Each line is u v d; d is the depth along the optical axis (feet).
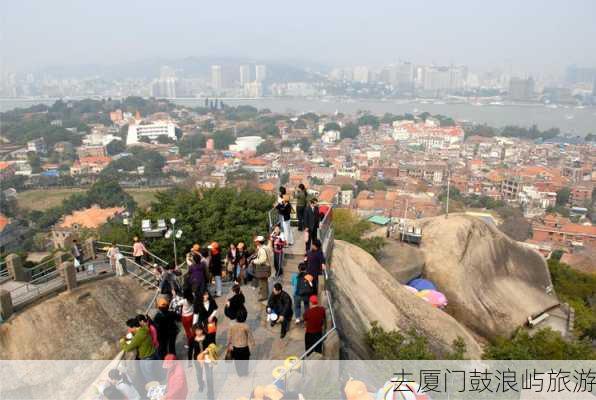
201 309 48.06
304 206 68.90
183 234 102.37
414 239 120.26
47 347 63.36
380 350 55.62
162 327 45.55
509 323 108.06
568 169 570.87
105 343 68.49
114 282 78.79
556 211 429.38
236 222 109.81
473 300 109.40
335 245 93.86
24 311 65.57
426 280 110.32
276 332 51.85
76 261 80.12
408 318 81.92
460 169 586.86
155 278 83.35
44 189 509.76
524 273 126.41
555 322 113.29
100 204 428.56
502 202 450.71
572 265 262.26
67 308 69.36
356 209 391.65
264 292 58.75
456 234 119.03
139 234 103.91
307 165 616.80
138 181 557.33
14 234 345.72
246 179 524.11
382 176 569.64
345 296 70.44
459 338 60.80
